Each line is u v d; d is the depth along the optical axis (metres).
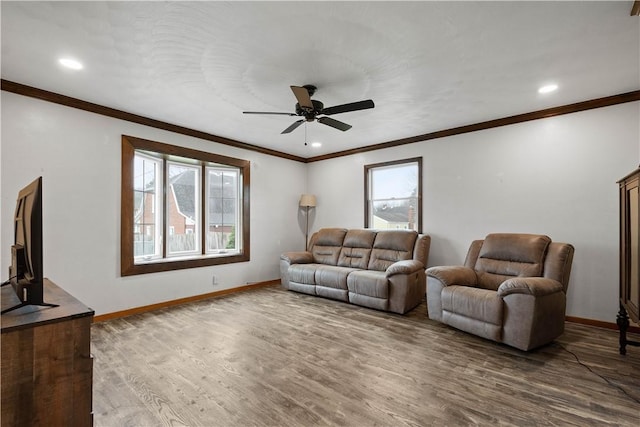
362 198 5.46
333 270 4.44
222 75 2.74
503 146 3.93
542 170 3.65
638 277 2.25
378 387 2.09
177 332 3.11
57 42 2.23
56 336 1.21
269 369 2.34
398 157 4.97
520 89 3.05
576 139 3.44
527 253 3.20
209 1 1.81
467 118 3.91
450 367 2.38
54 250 3.16
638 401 1.92
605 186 3.27
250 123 4.10
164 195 4.40
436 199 4.52
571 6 1.86
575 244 3.43
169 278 4.12
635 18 1.96
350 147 5.47
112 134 3.58
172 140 4.18
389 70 2.66
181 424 1.69
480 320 2.90
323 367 2.38
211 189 4.98
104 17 1.95
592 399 1.94
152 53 2.38
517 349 2.72
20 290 1.38
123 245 3.64
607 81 2.88
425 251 4.29
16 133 2.93
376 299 3.89
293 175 6.08
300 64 2.55
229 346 2.77
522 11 1.90
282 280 5.16
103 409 1.82
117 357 2.53
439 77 2.79
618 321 2.66
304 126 4.25
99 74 2.73
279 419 1.74
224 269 4.82
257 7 1.86
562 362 2.47
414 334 3.11
